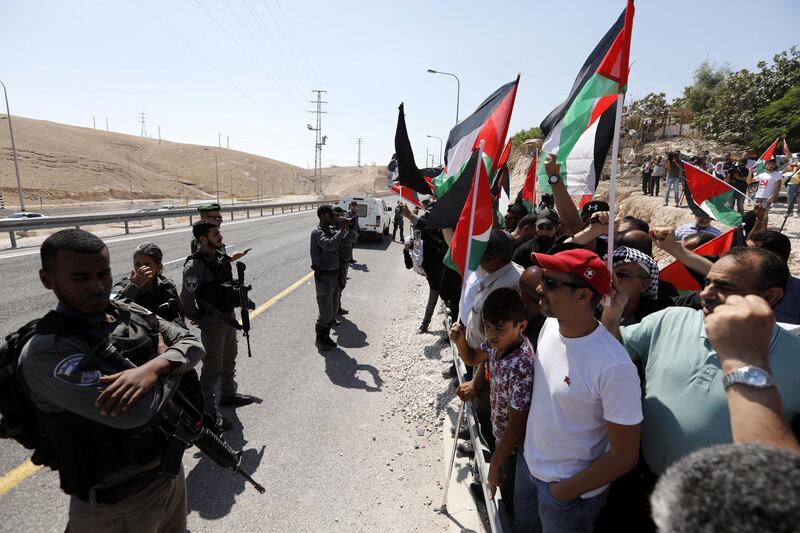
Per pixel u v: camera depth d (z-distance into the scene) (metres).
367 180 132.12
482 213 2.65
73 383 1.43
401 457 3.57
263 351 5.62
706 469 0.60
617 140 1.75
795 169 9.78
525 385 1.93
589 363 1.53
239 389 4.59
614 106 2.88
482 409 2.96
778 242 2.87
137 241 14.33
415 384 4.71
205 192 106.31
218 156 138.12
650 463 1.59
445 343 5.80
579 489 1.56
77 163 81.44
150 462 1.66
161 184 93.56
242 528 2.78
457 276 4.61
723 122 24.67
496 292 2.03
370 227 16.72
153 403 1.57
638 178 19.88
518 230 4.70
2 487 2.95
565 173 3.10
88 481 1.55
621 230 3.39
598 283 1.50
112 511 1.65
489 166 3.01
